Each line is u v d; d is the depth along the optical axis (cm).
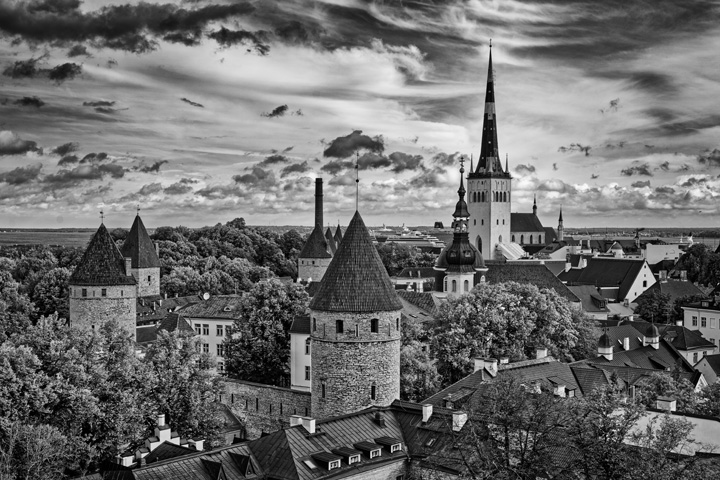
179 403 8825
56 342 7750
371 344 8506
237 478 6406
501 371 9356
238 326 12362
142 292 19350
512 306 12194
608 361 12156
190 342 9612
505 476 5609
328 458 6744
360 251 8669
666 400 7650
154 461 7000
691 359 14975
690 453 6388
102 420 7738
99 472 6869
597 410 5522
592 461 5453
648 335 13512
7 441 6569
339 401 8575
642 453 5388
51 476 6625
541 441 5694
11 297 15912
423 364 10406
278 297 12144
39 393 7094
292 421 7400
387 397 8638
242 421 11025
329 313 8538
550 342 12419
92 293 12962
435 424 7525
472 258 19138
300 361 11800
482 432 6106
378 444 7294
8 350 7262
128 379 8300
